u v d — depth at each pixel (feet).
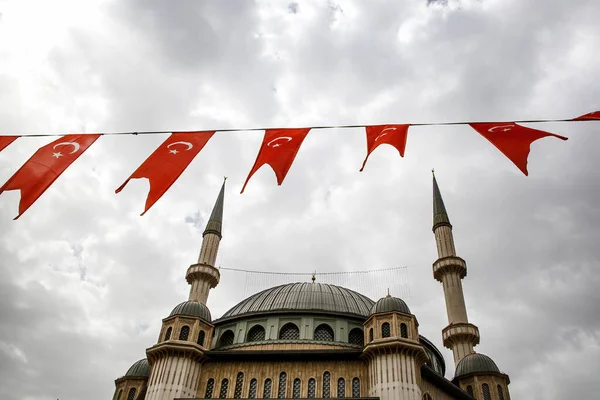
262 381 139.23
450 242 218.59
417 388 126.93
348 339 160.86
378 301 148.56
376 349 133.39
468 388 169.58
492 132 67.15
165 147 70.33
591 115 65.57
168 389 134.00
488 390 166.71
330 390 135.13
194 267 199.62
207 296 196.85
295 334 161.99
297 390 136.26
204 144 70.79
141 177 67.72
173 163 68.74
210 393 139.54
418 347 132.77
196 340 145.69
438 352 183.93
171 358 140.15
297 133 71.26
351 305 178.50
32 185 67.97
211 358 145.48
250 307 179.83
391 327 138.10
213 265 205.26
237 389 138.92
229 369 143.33
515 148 65.05
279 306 174.70
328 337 161.89
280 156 68.74
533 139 65.51
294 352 140.97
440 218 228.22
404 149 67.77
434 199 239.71
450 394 152.25
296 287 188.96
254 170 68.18
